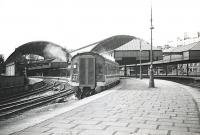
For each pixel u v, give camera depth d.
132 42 50.66
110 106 10.61
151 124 7.01
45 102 18.23
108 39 75.81
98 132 6.09
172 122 7.28
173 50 48.50
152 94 15.78
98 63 19.62
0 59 71.69
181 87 22.11
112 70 24.09
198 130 6.27
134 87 22.22
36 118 8.16
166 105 10.83
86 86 19.56
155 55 48.19
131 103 11.53
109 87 23.58
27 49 93.94
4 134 6.04
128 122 7.30
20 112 13.93
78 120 7.63
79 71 19.75
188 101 12.19
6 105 16.77
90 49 76.19
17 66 48.66
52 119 7.82
